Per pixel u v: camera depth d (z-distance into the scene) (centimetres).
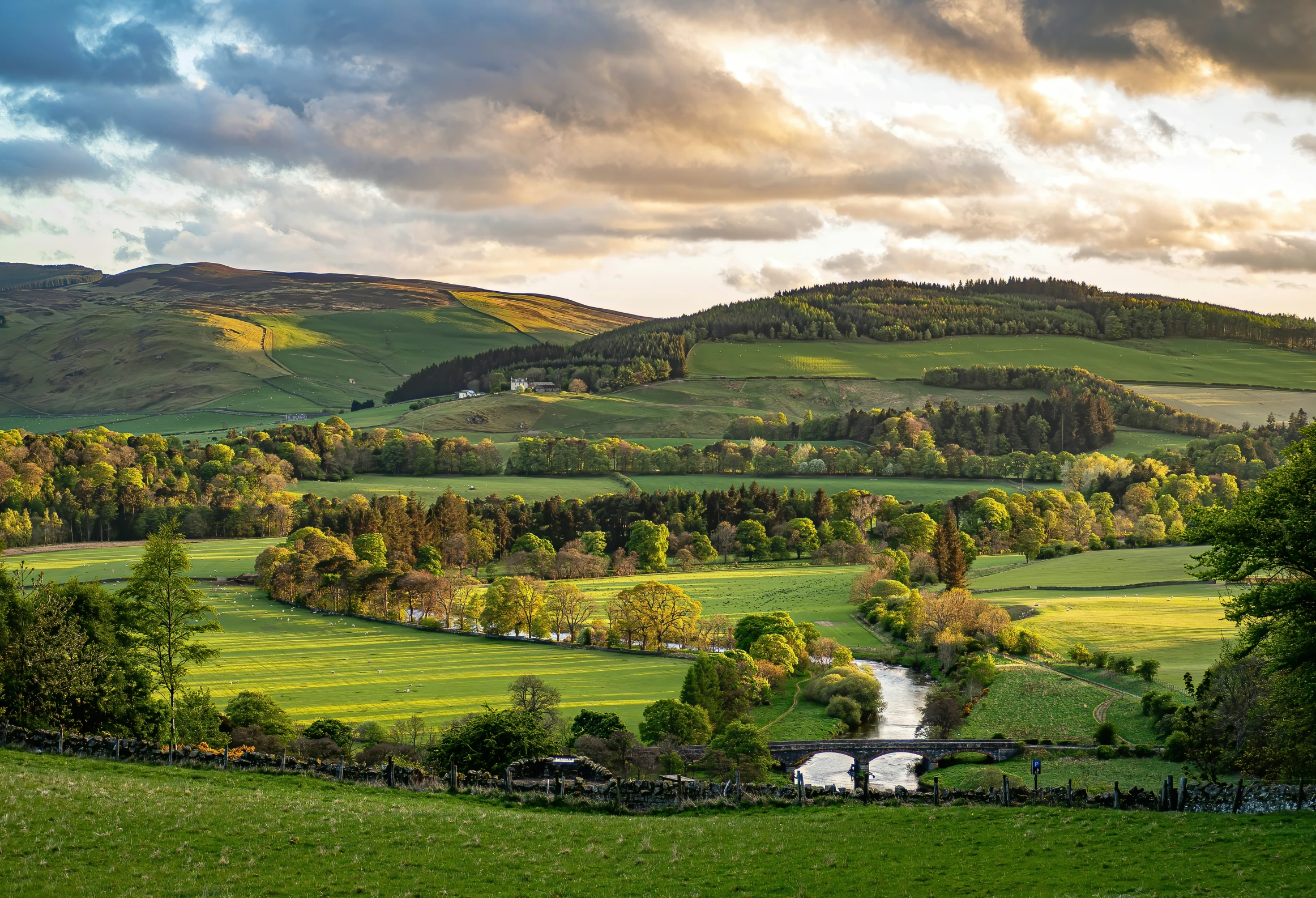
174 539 7038
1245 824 3709
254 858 3341
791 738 10462
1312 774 5047
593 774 5097
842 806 4697
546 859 3531
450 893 3155
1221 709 7019
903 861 3559
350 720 10281
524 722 6562
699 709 9956
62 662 6191
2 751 4822
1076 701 10956
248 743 7944
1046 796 4597
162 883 3069
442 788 4753
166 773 4662
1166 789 4216
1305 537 4119
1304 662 4309
